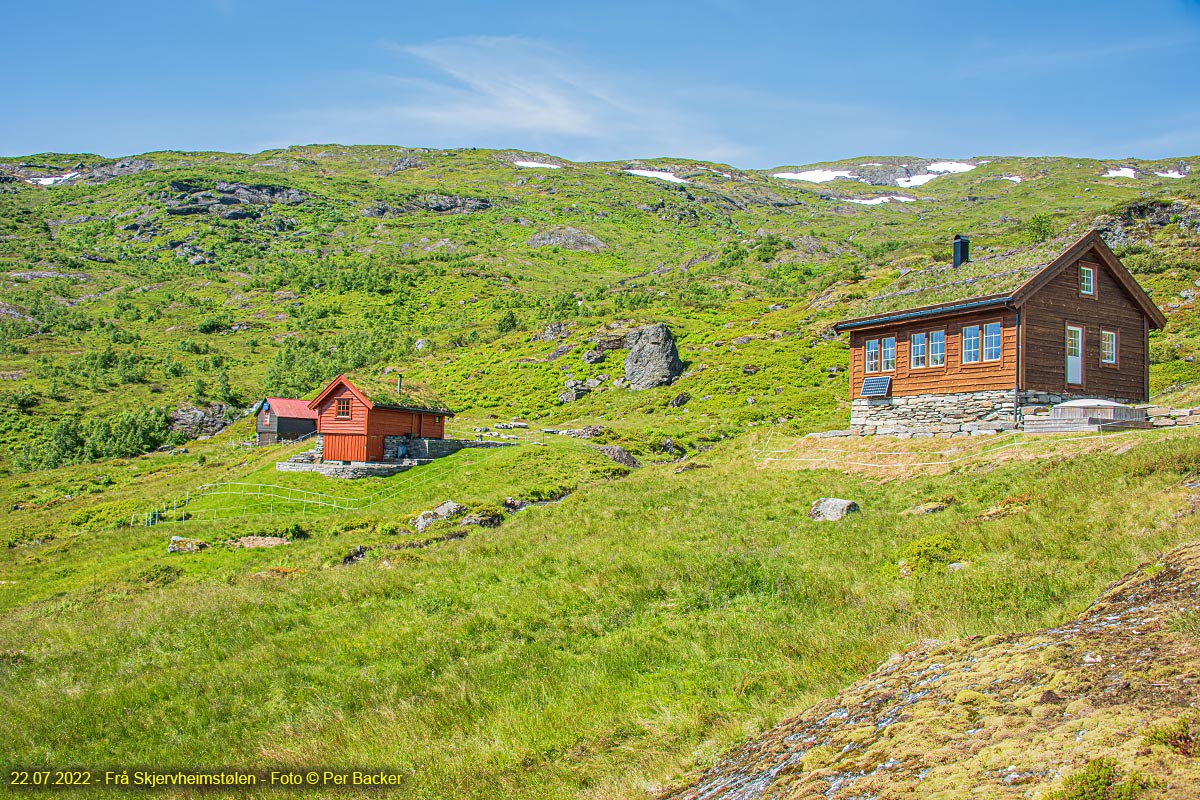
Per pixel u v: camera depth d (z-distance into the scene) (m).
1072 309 29.02
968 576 13.70
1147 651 7.05
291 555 27.69
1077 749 5.42
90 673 16.20
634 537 22.05
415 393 49.81
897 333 32.06
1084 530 14.77
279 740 12.13
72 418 92.31
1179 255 76.62
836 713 8.37
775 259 175.38
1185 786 4.50
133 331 146.38
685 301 121.94
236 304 168.00
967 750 6.01
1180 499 14.37
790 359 73.25
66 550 33.47
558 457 42.38
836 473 27.09
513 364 89.94
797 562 17.16
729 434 54.31
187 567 27.61
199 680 15.00
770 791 6.77
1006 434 26.25
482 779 10.01
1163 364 49.56
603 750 10.40
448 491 38.16
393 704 12.97
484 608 17.44
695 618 15.00
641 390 74.31
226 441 87.31
